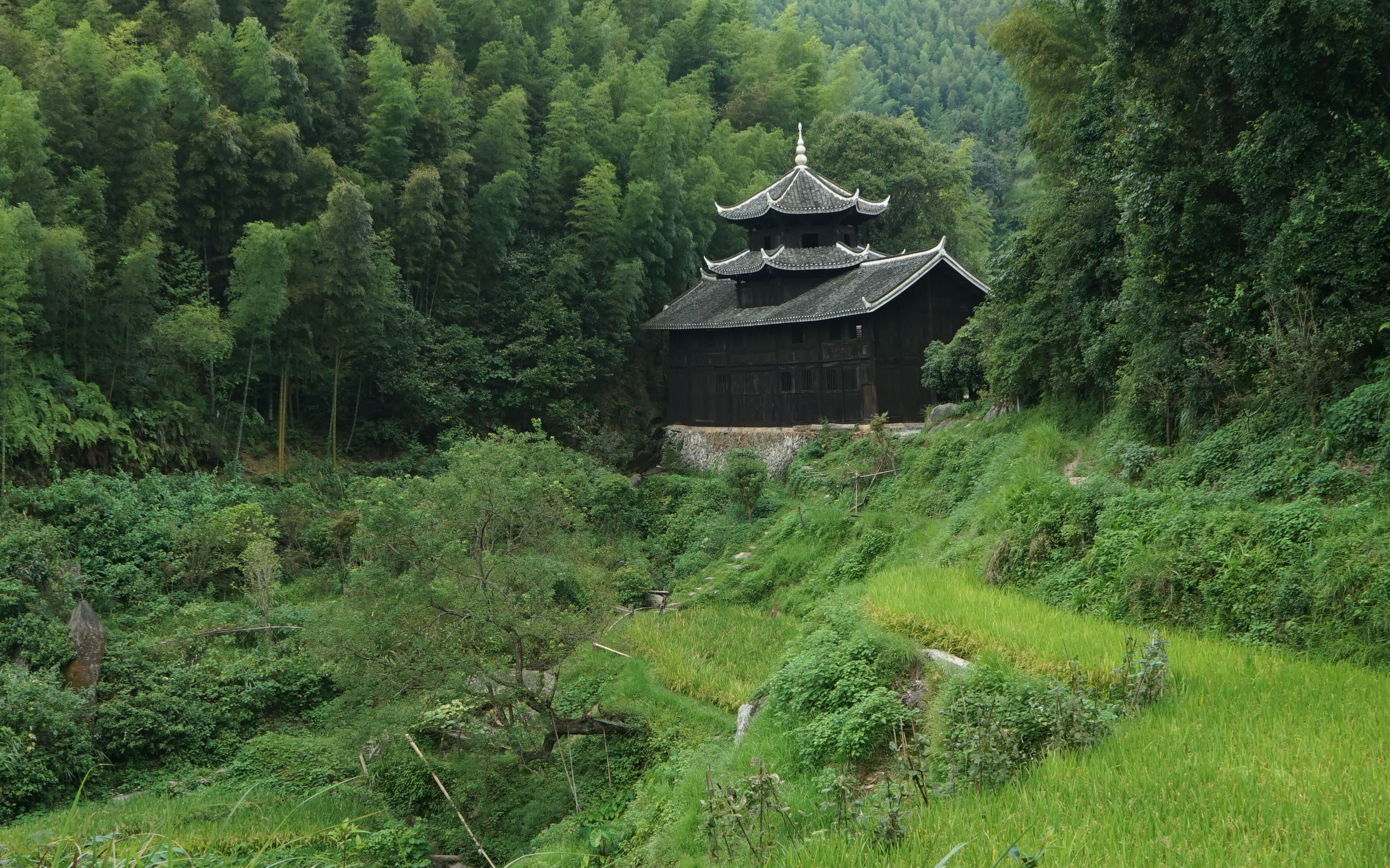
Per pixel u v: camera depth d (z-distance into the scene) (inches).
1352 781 276.7
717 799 369.7
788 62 2551.7
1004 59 1080.2
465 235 1653.5
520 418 1652.3
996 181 3257.9
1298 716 334.6
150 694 792.3
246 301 1252.5
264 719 831.1
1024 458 836.0
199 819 636.1
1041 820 285.1
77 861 241.6
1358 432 539.8
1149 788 292.4
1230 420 661.9
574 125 1831.9
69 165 1255.5
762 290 1604.3
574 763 692.7
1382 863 235.1
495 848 639.8
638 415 1787.6
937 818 300.0
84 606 830.5
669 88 2230.6
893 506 1031.6
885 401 1374.3
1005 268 1007.0
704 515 1270.9
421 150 1660.9
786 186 1631.4
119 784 730.8
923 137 2121.1
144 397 1232.8
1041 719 354.9
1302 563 470.0
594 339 1676.9
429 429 1565.0
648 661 787.4
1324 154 608.4
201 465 1295.5
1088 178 866.8
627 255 1760.6
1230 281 683.4
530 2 2138.3
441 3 2021.4
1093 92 841.5
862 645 496.1
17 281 1003.3
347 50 1882.4
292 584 1097.4
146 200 1288.1
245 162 1421.0
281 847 349.1
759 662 750.5
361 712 688.4
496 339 1654.8
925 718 433.7
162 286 1256.2
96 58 1277.1
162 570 1023.6
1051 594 589.0
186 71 1360.7
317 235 1357.0
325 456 1455.5
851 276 1498.5
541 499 763.4
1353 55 585.0
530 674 811.4
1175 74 704.4
